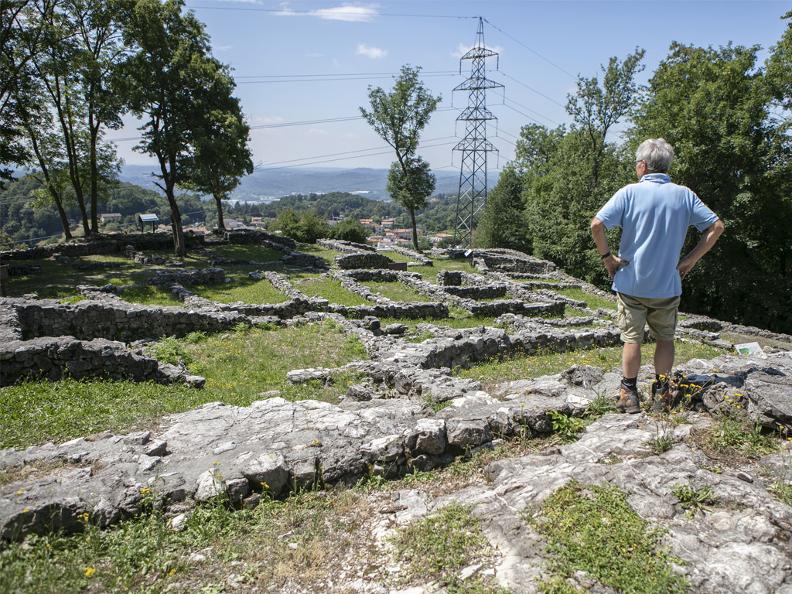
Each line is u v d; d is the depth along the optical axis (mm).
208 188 42094
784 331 32375
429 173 48719
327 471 4918
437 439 5246
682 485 3936
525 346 13516
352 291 23359
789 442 4762
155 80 28812
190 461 5047
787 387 5230
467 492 4617
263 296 22000
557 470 4406
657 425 5082
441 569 3516
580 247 41938
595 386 6852
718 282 32594
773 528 3449
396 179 48812
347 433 5574
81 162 37844
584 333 14812
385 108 45938
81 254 32219
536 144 62281
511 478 4488
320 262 31641
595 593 3072
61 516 4168
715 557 3254
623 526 3566
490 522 3896
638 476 4137
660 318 5281
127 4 27906
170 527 4277
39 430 6648
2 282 20031
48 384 8836
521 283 30203
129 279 24656
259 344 13477
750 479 4098
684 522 3607
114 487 4566
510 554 3510
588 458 4637
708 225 4938
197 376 10086
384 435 5492
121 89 28578
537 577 3215
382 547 3902
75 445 5562
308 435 5547
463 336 15016
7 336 10156
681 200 4914
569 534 3557
